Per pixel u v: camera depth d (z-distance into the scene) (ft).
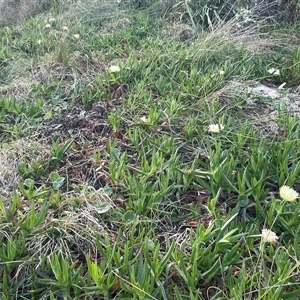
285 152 4.63
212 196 4.32
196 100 6.00
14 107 5.98
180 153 4.99
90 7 9.71
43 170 4.71
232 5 8.86
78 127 5.61
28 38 8.57
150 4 10.00
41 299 3.33
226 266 3.47
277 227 3.85
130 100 5.92
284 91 6.31
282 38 7.88
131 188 4.30
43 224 3.87
